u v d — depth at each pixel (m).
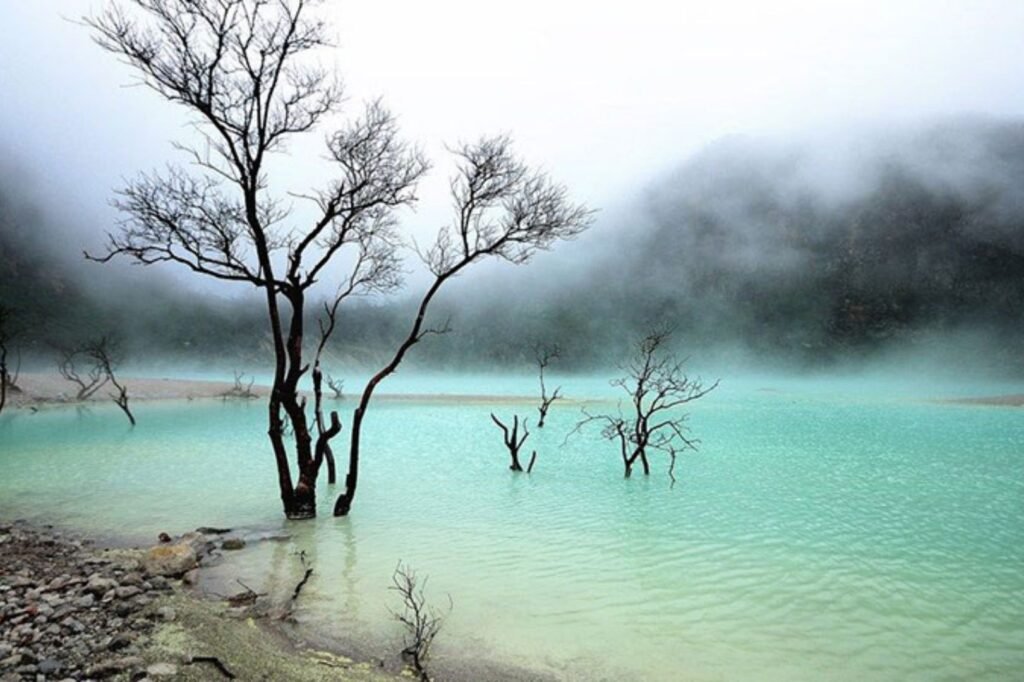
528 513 15.62
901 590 10.26
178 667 6.18
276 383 14.46
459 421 42.94
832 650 8.00
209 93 12.79
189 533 12.66
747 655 7.82
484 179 14.32
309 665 6.96
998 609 9.44
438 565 11.32
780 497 17.83
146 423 39.00
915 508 16.53
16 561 9.97
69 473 20.88
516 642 8.08
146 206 13.12
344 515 15.05
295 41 13.28
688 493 18.34
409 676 7.02
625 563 11.55
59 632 6.89
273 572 10.78
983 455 27.02
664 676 7.24
